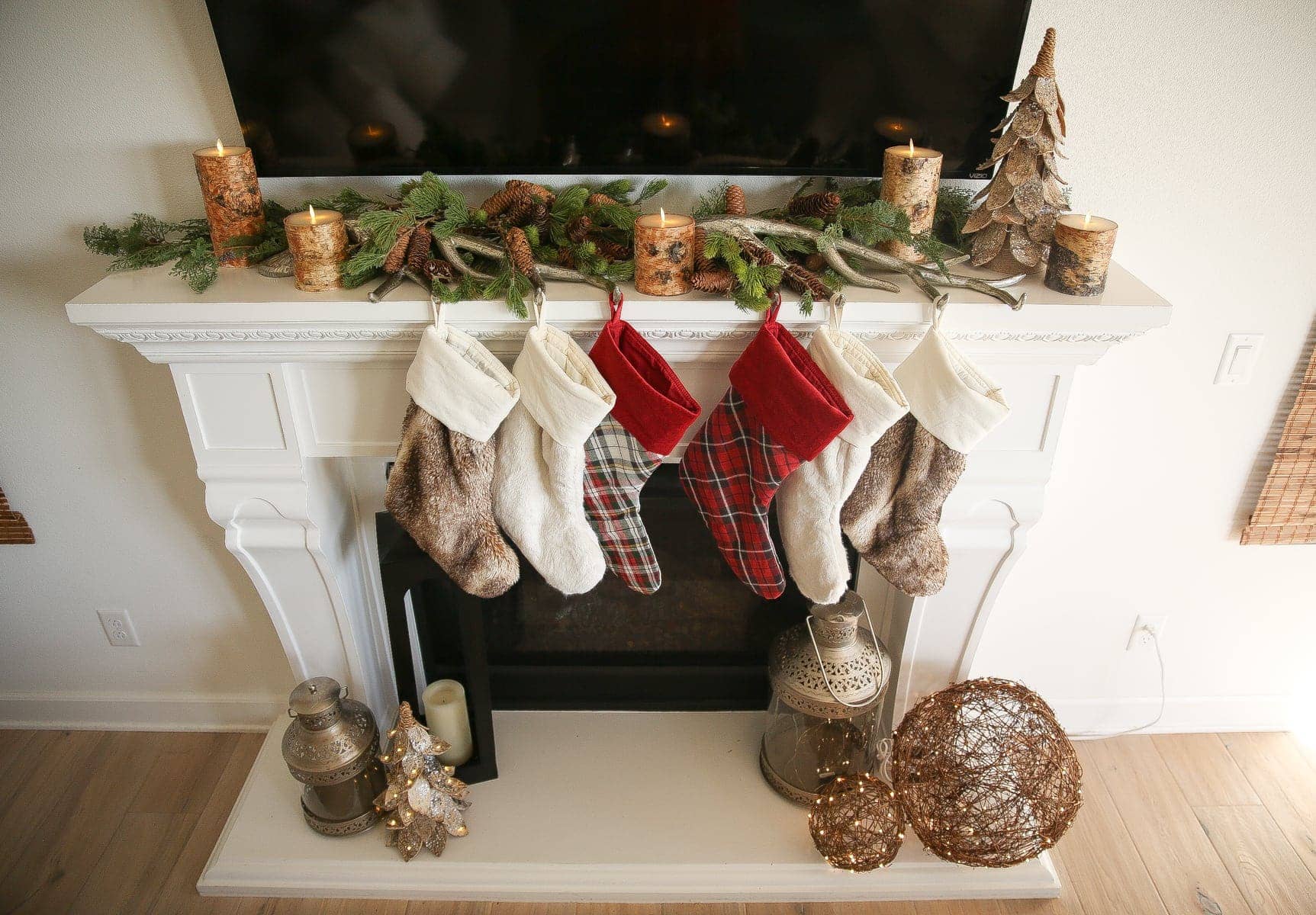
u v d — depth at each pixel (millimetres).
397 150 1387
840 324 1293
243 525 1578
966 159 1395
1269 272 1530
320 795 1695
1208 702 2033
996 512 1553
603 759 1899
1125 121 1418
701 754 1910
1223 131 1420
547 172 1418
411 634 1953
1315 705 2023
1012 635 1945
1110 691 2023
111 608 1914
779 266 1279
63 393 1647
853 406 1286
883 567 1508
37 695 2031
